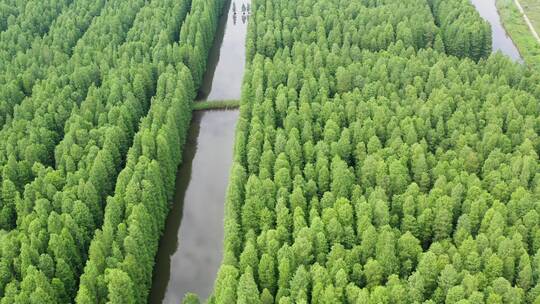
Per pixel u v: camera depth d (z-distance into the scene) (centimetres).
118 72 12431
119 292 7775
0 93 11575
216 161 12462
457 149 10212
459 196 8881
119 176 9469
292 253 7906
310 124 10581
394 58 12494
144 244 8712
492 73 12412
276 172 9544
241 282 7400
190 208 11288
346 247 8456
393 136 10306
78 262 8469
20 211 9088
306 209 9069
